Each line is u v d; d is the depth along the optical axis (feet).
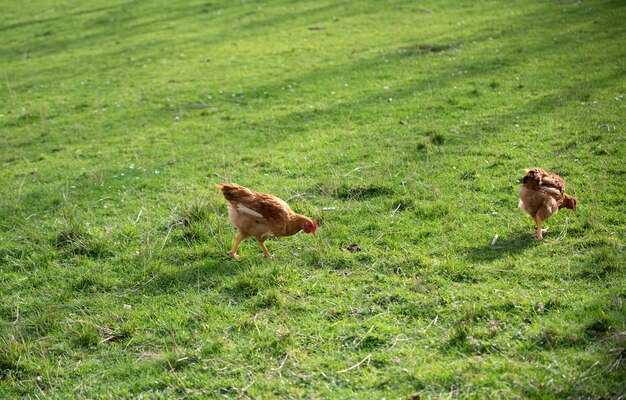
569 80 46.21
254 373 19.17
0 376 20.35
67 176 38.06
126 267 26.48
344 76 54.19
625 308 19.97
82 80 62.13
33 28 89.81
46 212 32.78
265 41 70.49
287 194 31.78
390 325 20.81
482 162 33.63
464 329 19.81
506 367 17.99
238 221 25.58
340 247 26.48
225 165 37.45
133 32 81.66
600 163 31.71
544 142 35.42
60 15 96.53
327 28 73.20
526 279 22.67
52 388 19.61
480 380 17.57
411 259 24.75
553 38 58.03
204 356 20.16
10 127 49.80
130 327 22.17
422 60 56.08
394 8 79.46
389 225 27.99
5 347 21.52
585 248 24.47
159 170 37.78
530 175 25.09
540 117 39.47
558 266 23.34
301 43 67.72
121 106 52.60
